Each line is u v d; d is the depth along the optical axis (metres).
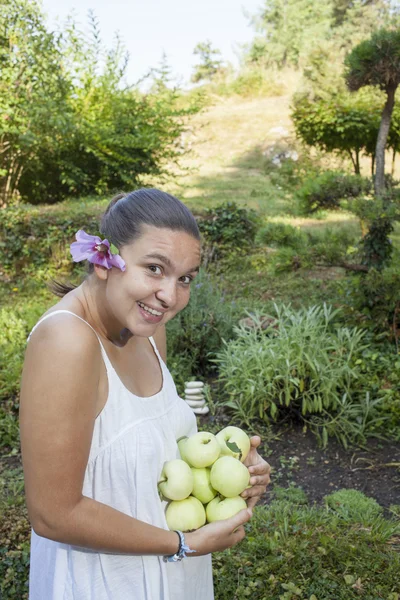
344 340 5.17
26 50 11.78
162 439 1.48
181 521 1.45
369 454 4.03
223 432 1.66
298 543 2.92
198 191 15.96
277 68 34.72
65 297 1.41
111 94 13.30
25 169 12.61
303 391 4.40
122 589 1.43
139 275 1.33
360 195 5.98
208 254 8.96
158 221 1.32
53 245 9.08
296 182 14.53
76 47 13.16
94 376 1.29
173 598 1.48
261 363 4.50
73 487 1.25
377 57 5.73
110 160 13.02
